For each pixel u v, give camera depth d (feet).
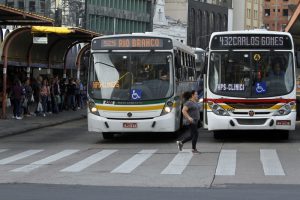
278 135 83.15
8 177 52.75
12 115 129.18
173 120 79.71
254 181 49.67
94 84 80.53
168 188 46.34
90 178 51.85
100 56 80.94
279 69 76.64
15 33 118.42
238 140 83.25
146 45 80.64
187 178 51.39
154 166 58.95
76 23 316.40
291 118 76.07
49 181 50.34
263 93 76.38
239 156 65.57
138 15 409.28
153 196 42.22
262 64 76.84
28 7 299.58
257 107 76.33
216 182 49.24
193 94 68.49
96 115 79.97
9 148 78.23
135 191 44.80
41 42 118.52
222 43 77.71
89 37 141.08
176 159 63.87
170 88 79.87
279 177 51.65
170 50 80.48
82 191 44.86
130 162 62.08
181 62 88.33
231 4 589.73
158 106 79.36
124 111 79.41
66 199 40.93
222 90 77.10
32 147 79.05
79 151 73.15
